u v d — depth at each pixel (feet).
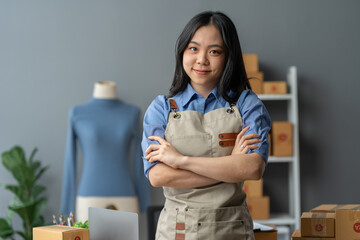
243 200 5.89
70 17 15.24
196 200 5.70
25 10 15.21
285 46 15.08
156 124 6.14
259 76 13.88
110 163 13.80
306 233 6.63
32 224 14.16
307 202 15.08
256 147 5.81
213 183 5.75
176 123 6.01
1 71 15.23
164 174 5.83
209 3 15.12
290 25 15.11
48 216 15.25
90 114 13.96
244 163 5.66
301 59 15.10
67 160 14.01
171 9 15.19
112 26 15.24
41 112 15.26
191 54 5.96
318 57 15.12
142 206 14.34
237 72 6.16
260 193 13.79
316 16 15.12
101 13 15.23
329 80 15.12
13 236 15.19
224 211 5.63
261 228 6.73
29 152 15.26
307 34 15.11
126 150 14.05
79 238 5.54
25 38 15.23
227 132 5.92
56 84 15.26
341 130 15.12
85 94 15.26
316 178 15.11
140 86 15.21
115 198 13.71
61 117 15.29
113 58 15.26
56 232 5.47
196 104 6.11
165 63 15.21
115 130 13.92
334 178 15.12
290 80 14.30
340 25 15.11
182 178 5.77
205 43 5.88
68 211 13.92
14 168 14.12
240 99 6.11
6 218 14.90
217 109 6.05
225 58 6.00
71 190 13.99
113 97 14.15
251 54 14.14
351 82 15.11
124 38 15.25
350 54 15.11
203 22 5.89
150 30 15.21
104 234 5.81
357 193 15.11
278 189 15.07
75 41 15.25
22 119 15.26
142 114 15.17
